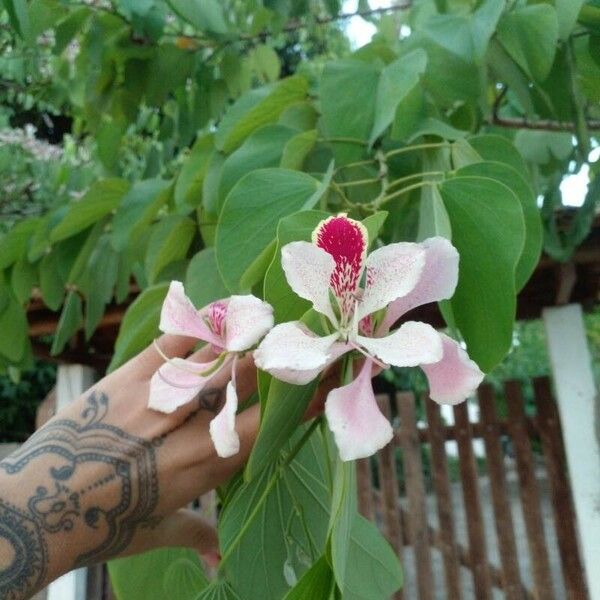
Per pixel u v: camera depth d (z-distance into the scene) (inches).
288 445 13.8
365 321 10.5
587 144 20.6
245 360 11.4
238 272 14.1
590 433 33.7
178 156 40.6
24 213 41.1
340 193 16.1
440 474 43.9
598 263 32.6
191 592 15.9
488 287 13.0
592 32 19.6
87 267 26.8
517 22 18.0
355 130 17.9
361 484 45.1
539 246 14.8
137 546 13.2
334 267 10.1
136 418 11.5
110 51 28.8
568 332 34.9
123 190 25.1
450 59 18.3
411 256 10.1
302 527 13.7
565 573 40.1
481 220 13.1
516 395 42.8
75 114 42.9
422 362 9.1
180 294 10.8
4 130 44.1
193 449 11.3
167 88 29.8
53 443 11.4
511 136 28.0
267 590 13.4
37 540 10.7
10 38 37.2
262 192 14.5
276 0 27.6
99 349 41.3
